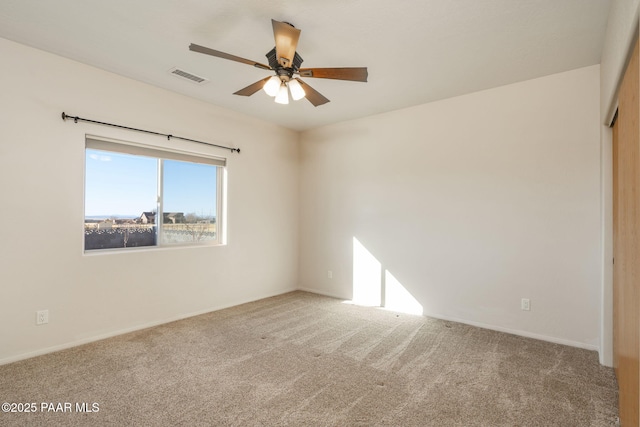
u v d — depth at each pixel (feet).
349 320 11.96
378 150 13.99
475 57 9.05
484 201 11.31
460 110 11.82
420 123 12.80
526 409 6.51
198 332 10.62
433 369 8.17
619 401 6.50
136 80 10.69
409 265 13.07
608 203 8.54
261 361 8.56
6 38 8.27
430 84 10.85
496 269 11.06
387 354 9.05
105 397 6.82
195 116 12.33
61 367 8.11
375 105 12.87
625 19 5.16
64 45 8.59
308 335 10.43
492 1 6.68
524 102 10.56
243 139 14.12
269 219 15.35
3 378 7.55
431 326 11.35
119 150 10.49
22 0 6.74
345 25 7.55
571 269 9.77
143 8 7.02
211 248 13.01
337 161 15.39
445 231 12.16
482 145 11.35
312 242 16.35
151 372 7.91
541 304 10.23
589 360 8.71
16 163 8.46
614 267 8.20
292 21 7.40
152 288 11.19
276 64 7.27
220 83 10.92
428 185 12.59
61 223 9.20
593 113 9.46
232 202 13.76
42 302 8.87
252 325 11.35
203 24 7.61
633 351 5.32
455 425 6.01
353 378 7.70
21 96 8.54
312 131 16.37
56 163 9.11
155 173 11.68
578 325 9.64
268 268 15.34
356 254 14.70
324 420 6.13
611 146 8.54
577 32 7.79
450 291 12.03
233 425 5.97
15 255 8.44
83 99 9.57
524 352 9.20
